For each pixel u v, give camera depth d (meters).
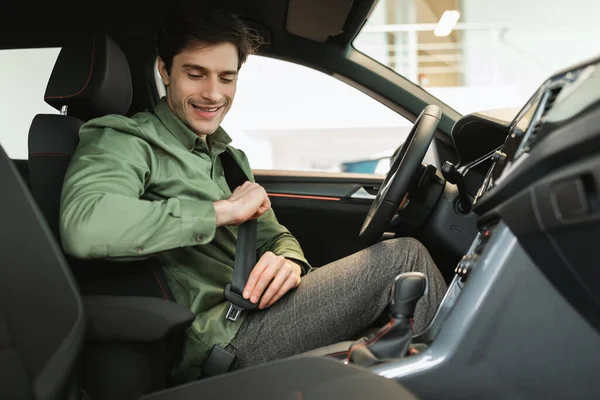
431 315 1.13
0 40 1.89
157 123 1.36
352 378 0.73
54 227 1.22
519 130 0.92
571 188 0.63
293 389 0.74
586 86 0.68
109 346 0.97
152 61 1.94
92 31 1.36
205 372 1.17
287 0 1.84
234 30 1.30
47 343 0.76
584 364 0.73
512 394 0.76
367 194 2.08
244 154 1.54
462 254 1.45
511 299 0.74
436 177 1.46
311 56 2.04
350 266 1.22
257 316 1.20
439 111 1.28
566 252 0.67
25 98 1.95
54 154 1.26
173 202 1.13
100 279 1.14
